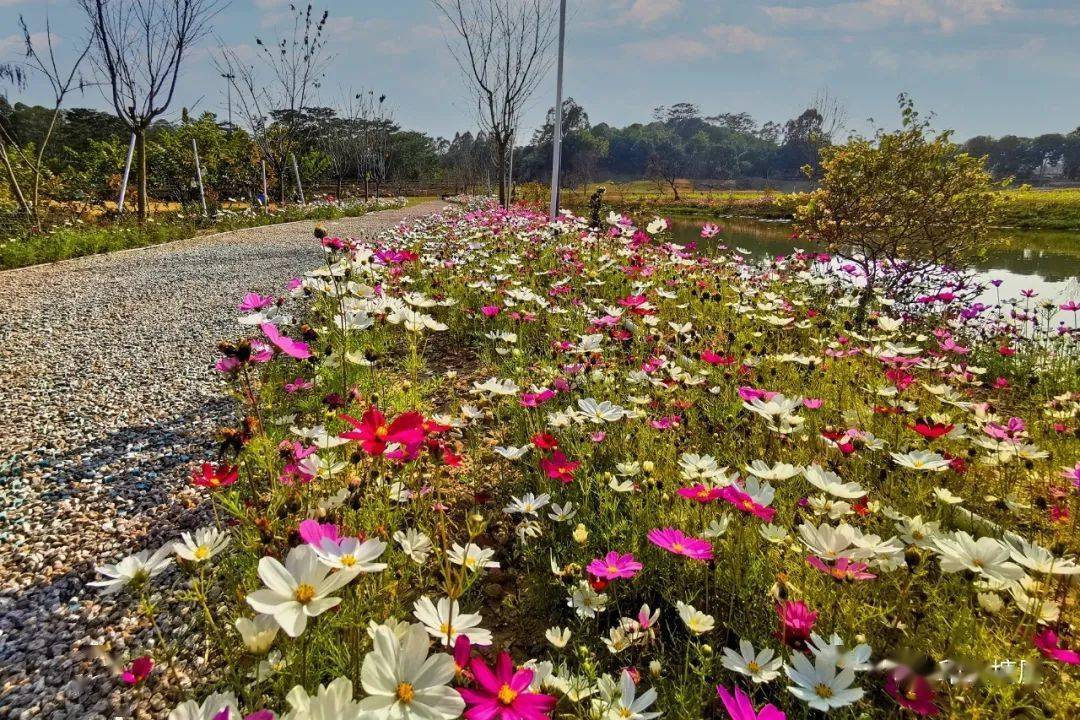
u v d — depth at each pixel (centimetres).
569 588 156
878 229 727
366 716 82
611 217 658
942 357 367
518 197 2572
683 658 155
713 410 284
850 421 264
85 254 895
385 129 3347
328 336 337
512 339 348
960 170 694
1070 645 148
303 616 88
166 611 177
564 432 253
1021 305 699
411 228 973
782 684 134
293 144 2195
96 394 347
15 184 1111
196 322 498
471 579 128
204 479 153
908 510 203
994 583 142
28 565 201
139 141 1223
